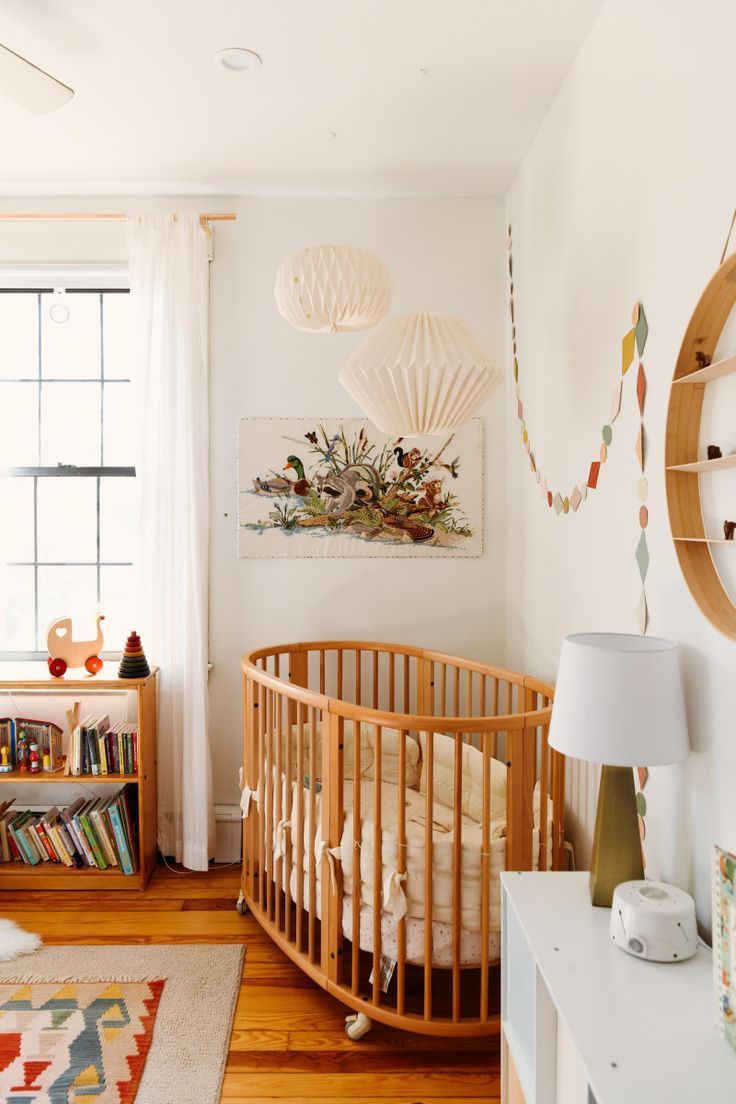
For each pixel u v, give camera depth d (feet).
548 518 8.07
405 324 6.70
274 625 10.12
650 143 5.23
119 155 8.95
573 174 7.07
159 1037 6.35
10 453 10.54
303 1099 5.74
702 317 4.21
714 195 4.30
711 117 4.32
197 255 9.74
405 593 10.14
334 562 10.14
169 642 9.75
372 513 10.10
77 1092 5.73
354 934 6.40
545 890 4.89
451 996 6.80
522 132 8.40
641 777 5.35
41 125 8.26
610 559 6.14
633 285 5.57
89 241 10.10
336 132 8.41
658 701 4.26
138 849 9.28
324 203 10.09
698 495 4.45
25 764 9.32
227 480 10.10
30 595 10.56
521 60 7.05
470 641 10.16
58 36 6.71
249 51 6.95
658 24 5.06
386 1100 5.74
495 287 10.10
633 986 3.81
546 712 6.06
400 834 6.07
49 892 9.00
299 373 10.11
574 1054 3.76
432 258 10.09
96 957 7.55
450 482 10.09
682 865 4.70
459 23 6.53
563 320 7.43
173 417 9.68
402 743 6.02
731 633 3.96
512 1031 4.83
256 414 10.10
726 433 4.17
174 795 9.71
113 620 10.59
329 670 10.14
